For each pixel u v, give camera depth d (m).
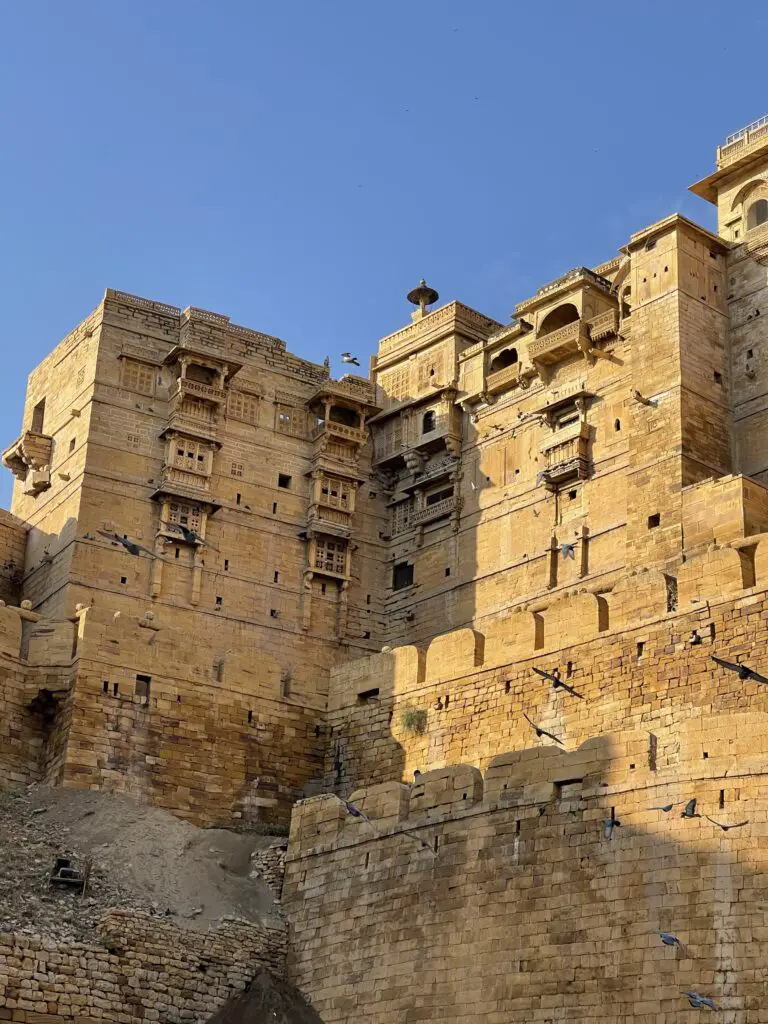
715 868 47.19
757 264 76.69
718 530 69.06
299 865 57.84
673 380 73.81
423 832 54.44
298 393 89.69
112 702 63.75
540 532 80.94
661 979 46.84
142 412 84.62
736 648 57.22
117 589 81.19
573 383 81.69
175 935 54.00
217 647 82.56
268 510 86.56
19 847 57.97
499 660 63.56
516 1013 49.31
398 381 91.25
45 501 85.25
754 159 78.56
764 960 45.31
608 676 60.16
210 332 87.25
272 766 66.25
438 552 86.31
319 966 54.97
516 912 50.81
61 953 51.34
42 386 89.62
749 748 48.16
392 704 66.25
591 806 50.59
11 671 63.97
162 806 63.22
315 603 86.31
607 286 83.38
